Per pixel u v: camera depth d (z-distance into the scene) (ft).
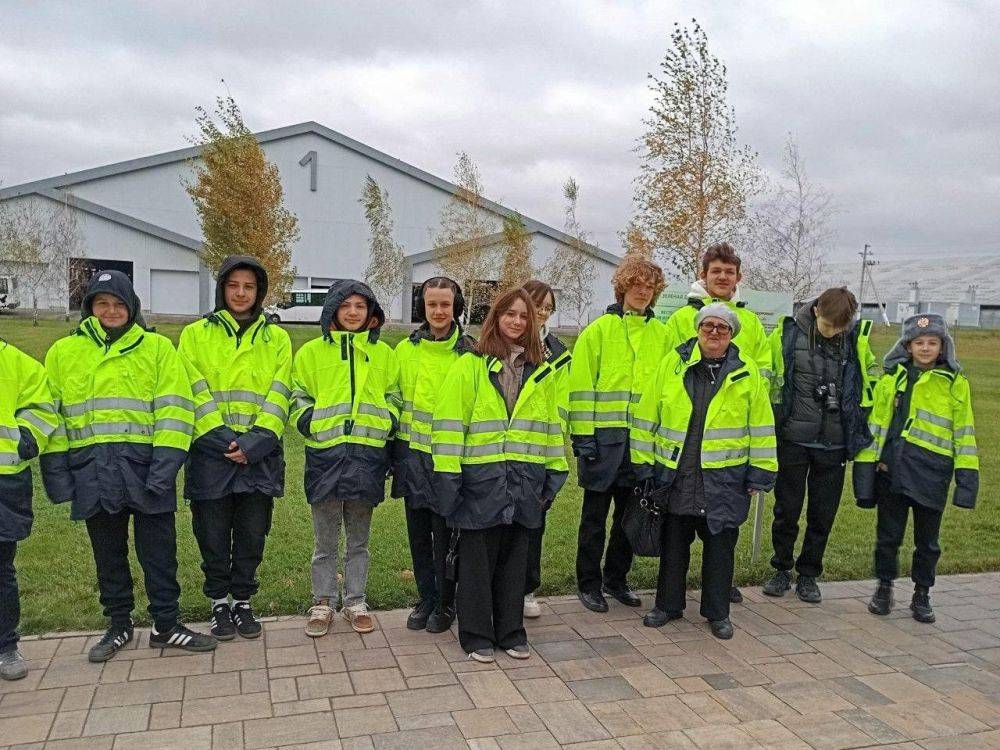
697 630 15.76
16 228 121.90
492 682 13.12
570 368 16.30
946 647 15.31
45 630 14.57
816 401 17.11
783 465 17.51
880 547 17.15
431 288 15.26
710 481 15.14
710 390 15.35
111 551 13.46
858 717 12.37
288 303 123.54
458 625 14.61
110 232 131.44
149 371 13.39
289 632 14.90
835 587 18.74
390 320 138.31
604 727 11.80
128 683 12.61
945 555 21.34
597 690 12.97
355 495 14.44
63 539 19.63
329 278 146.61
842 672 14.02
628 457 16.43
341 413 14.53
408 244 150.20
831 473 17.34
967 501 16.28
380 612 16.14
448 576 14.75
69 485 13.04
